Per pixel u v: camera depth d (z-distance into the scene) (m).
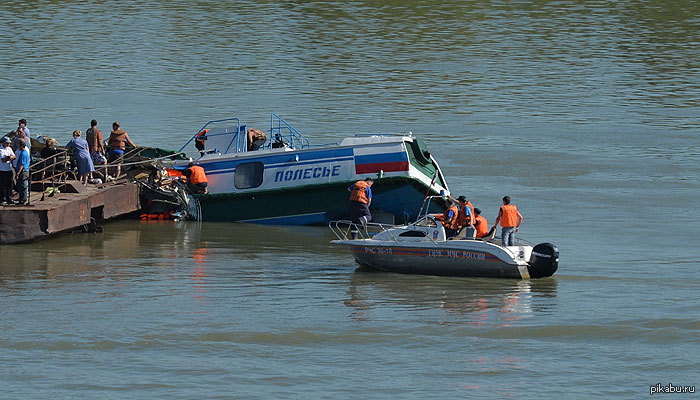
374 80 144.50
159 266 60.75
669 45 181.12
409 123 115.75
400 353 45.72
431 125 115.00
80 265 60.47
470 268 58.28
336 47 172.88
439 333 48.19
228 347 45.97
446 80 145.75
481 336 48.00
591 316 50.75
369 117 118.31
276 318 50.00
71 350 45.19
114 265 60.75
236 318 49.84
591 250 65.50
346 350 45.97
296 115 118.12
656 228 72.06
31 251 64.19
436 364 44.41
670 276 58.88
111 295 53.56
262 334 47.56
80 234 70.44
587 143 106.25
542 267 57.56
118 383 41.78
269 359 44.75
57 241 67.75
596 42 183.25
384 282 57.69
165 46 171.25
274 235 71.81
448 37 185.62
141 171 77.56
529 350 46.28
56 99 126.06
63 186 70.38
